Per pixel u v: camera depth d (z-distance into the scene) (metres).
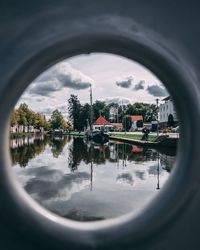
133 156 22.69
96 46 2.17
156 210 2.10
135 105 96.25
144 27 2.15
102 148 31.16
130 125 79.94
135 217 2.13
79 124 100.62
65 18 2.11
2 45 2.10
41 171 16.50
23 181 13.44
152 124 58.97
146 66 2.30
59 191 11.25
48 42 2.09
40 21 2.11
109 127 81.19
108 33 2.09
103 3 2.12
